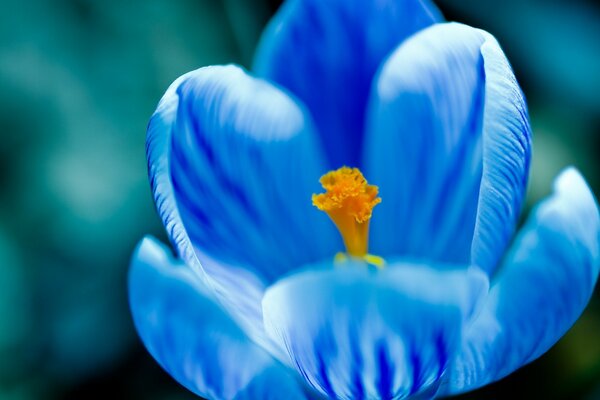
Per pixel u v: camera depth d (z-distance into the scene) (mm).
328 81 275
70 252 320
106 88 329
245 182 270
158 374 313
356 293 236
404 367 244
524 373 294
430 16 270
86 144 326
